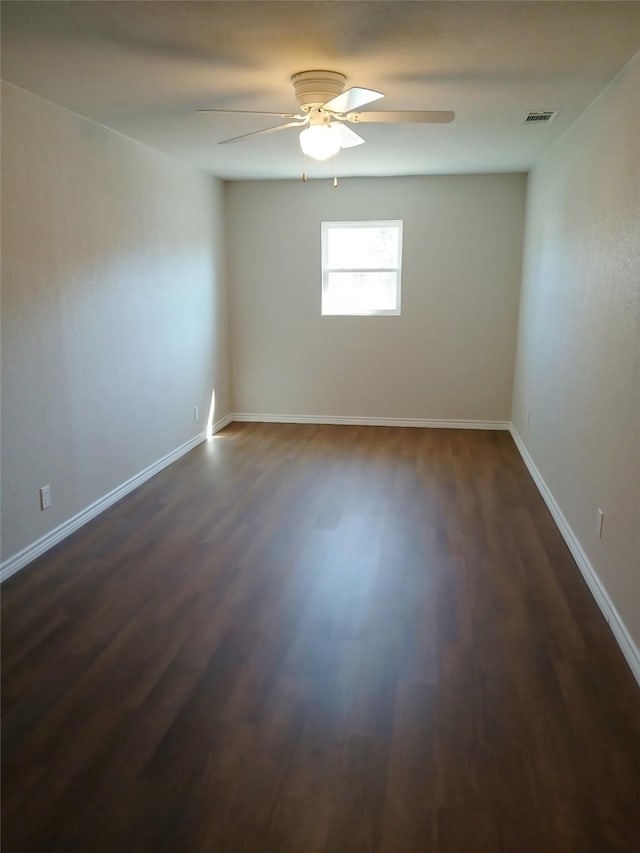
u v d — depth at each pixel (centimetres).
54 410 350
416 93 317
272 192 610
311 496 432
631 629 240
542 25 232
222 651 252
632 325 250
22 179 316
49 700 222
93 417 391
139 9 219
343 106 281
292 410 656
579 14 222
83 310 375
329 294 635
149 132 403
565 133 398
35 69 283
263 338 643
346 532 371
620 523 258
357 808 177
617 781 186
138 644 257
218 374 619
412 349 624
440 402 630
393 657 248
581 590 302
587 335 325
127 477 440
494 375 616
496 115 358
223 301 625
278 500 425
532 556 339
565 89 308
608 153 297
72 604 289
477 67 278
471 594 298
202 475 480
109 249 402
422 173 570
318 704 221
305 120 304
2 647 254
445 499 426
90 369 386
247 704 221
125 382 430
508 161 507
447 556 338
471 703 221
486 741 202
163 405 494
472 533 369
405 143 436
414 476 476
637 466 238
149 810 176
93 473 395
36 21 230
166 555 341
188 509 409
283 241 619
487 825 171
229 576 316
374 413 644
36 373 333
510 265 591
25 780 187
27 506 330
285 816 174
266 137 415
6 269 307
